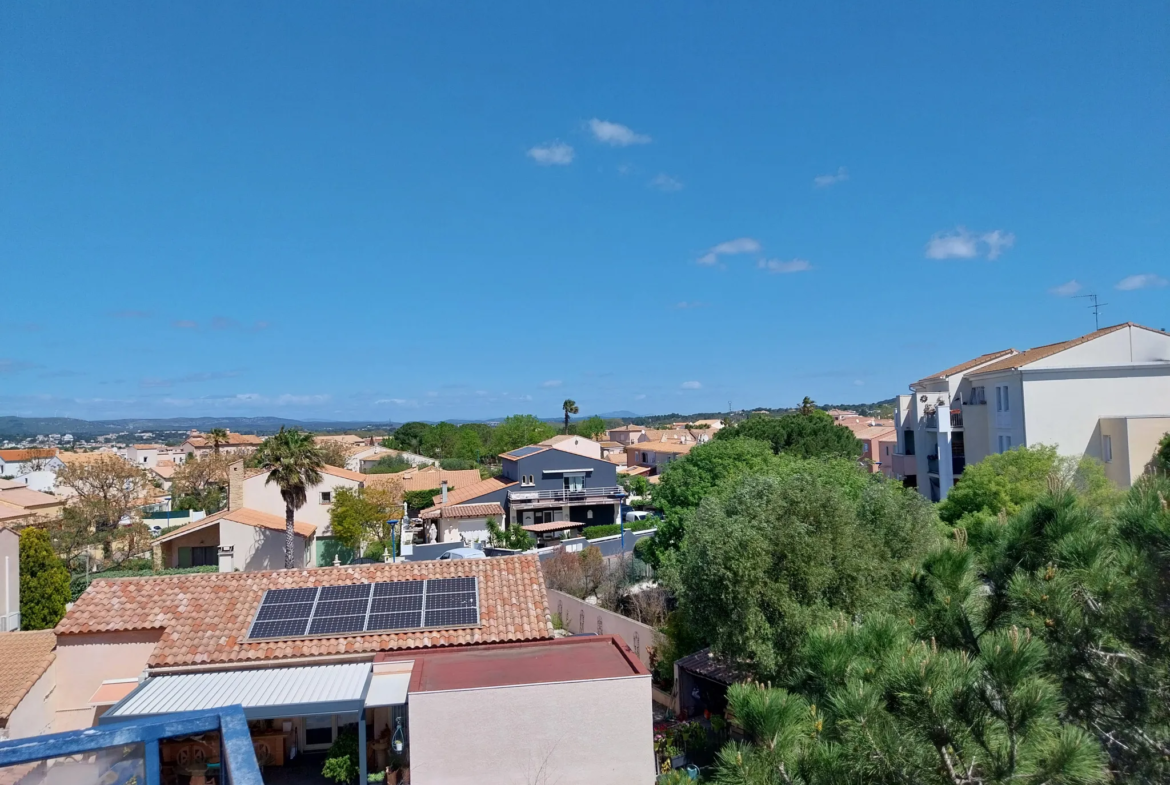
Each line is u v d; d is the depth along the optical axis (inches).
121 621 693.3
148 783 152.2
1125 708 253.3
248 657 639.8
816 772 233.5
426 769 518.6
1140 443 1336.1
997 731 223.1
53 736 147.1
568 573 1375.5
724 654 681.6
